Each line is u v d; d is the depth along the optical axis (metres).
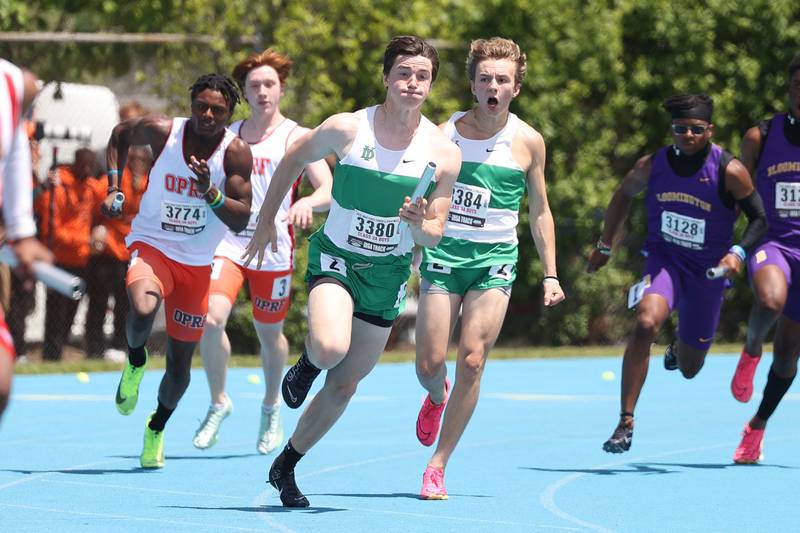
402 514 18.38
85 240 43.41
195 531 16.77
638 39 56.31
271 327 25.73
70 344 45.41
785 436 29.61
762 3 56.56
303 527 17.17
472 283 20.42
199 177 21.34
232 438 28.55
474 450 26.75
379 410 34.72
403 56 17.67
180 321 22.86
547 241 21.27
